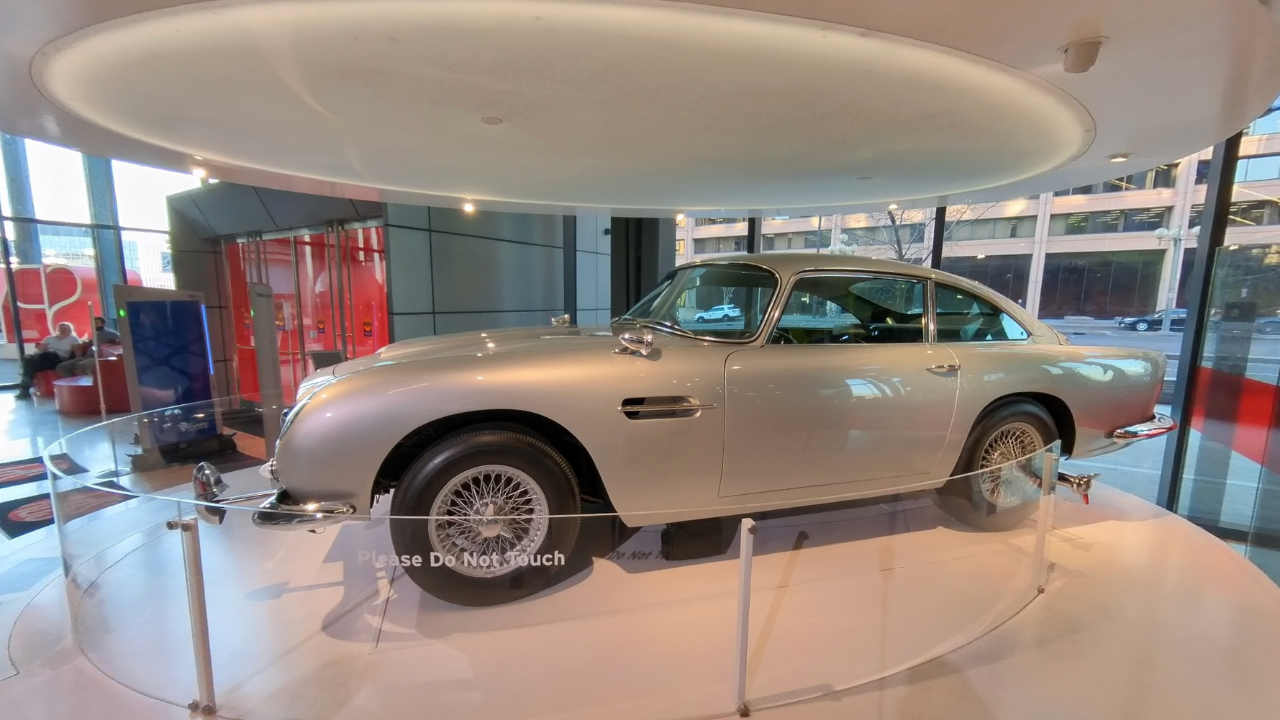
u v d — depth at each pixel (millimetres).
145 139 3256
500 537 2055
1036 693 1755
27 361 8758
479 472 2014
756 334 2471
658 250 7727
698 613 2111
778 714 1642
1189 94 2389
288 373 8539
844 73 2188
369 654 1870
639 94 2449
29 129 3064
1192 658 1946
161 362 5234
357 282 7098
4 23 1800
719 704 1677
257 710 1647
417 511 1967
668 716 1629
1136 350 3234
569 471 2146
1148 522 3168
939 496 2779
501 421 2100
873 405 2488
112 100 2586
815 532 2713
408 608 2084
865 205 5410
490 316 7840
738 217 6059
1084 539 2934
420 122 2875
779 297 2527
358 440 1900
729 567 2416
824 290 2645
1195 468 4344
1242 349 3793
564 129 2982
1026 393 2926
